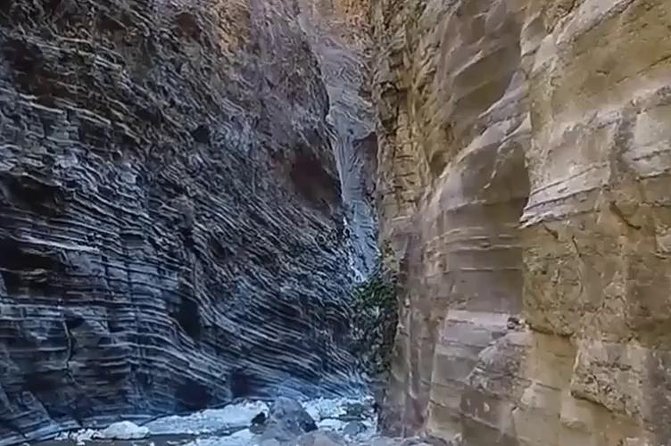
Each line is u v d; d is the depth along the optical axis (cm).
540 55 390
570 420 338
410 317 811
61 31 1521
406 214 867
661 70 277
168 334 1644
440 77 661
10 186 1323
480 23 553
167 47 1845
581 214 321
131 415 1470
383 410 1005
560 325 356
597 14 320
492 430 464
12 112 1368
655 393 265
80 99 1527
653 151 267
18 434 1189
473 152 568
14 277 1298
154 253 1650
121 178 1602
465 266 584
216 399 1769
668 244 260
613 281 295
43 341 1315
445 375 597
